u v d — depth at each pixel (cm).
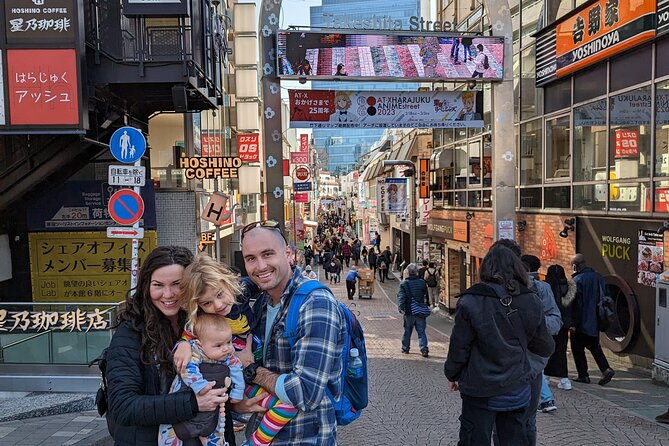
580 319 744
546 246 1239
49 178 1125
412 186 2144
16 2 788
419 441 523
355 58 1067
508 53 1122
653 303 865
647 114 895
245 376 236
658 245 852
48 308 721
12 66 792
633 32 891
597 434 511
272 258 240
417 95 1117
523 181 1399
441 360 1024
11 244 1224
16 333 722
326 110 1092
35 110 796
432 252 2194
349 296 2345
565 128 1179
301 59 1052
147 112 1231
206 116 1680
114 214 711
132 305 240
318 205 9656
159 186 1410
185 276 228
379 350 1152
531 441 392
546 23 1256
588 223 1057
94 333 721
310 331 230
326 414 240
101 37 884
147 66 881
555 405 612
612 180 991
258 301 268
